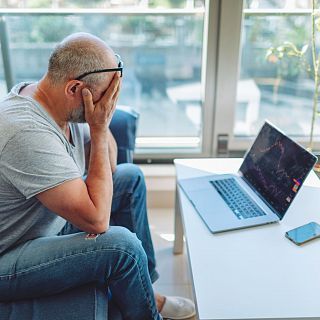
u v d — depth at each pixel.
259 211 1.37
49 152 1.15
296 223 1.32
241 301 1.02
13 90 1.29
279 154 1.44
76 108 1.26
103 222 1.22
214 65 2.21
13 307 1.18
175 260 1.98
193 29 2.19
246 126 2.41
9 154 1.13
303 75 2.25
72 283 1.21
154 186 2.36
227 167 1.72
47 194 1.15
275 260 1.16
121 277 1.22
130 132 1.83
